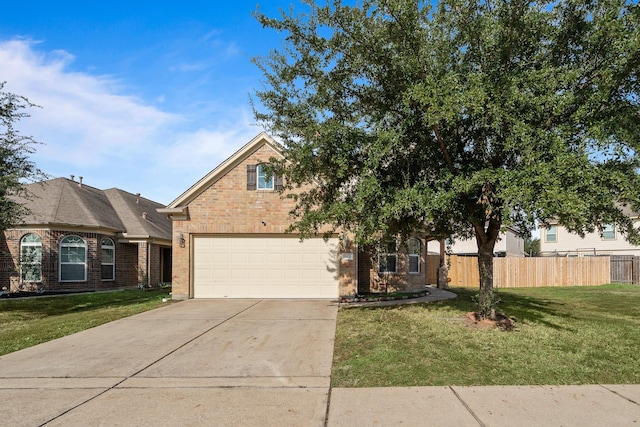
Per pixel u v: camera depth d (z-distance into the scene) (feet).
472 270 74.74
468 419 14.39
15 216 39.96
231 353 23.16
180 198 47.21
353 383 18.06
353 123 28.96
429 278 75.25
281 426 13.99
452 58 25.91
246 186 47.34
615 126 20.70
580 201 18.70
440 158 28.45
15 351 24.31
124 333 28.81
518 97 21.58
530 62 25.67
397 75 26.30
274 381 18.48
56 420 14.60
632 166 22.63
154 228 73.46
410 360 20.94
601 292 56.65
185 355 22.89
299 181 31.50
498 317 30.86
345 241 45.91
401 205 23.63
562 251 101.19
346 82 28.89
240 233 47.14
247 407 15.61
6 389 17.79
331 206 27.99
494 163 26.21
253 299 46.01
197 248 47.34
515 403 15.71
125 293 58.34
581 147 21.01
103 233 63.98
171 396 16.80
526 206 20.10
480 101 21.33
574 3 23.91
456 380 18.17
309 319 33.06
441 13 25.18
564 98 21.81
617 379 18.33
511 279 72.59
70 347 25.05
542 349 22.85
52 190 63.93
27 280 56.49
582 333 27.09
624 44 20.54
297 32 27.86
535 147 21.75
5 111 39.75
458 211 26.35
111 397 16.75
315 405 15.71
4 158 40.14
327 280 46.62
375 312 36.01
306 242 46.93
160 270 76.79
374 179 24.71
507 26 24.38
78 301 49.44
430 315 34.01
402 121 26.13
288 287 46.70
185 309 39.14
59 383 18.52
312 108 29.37
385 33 25.50
